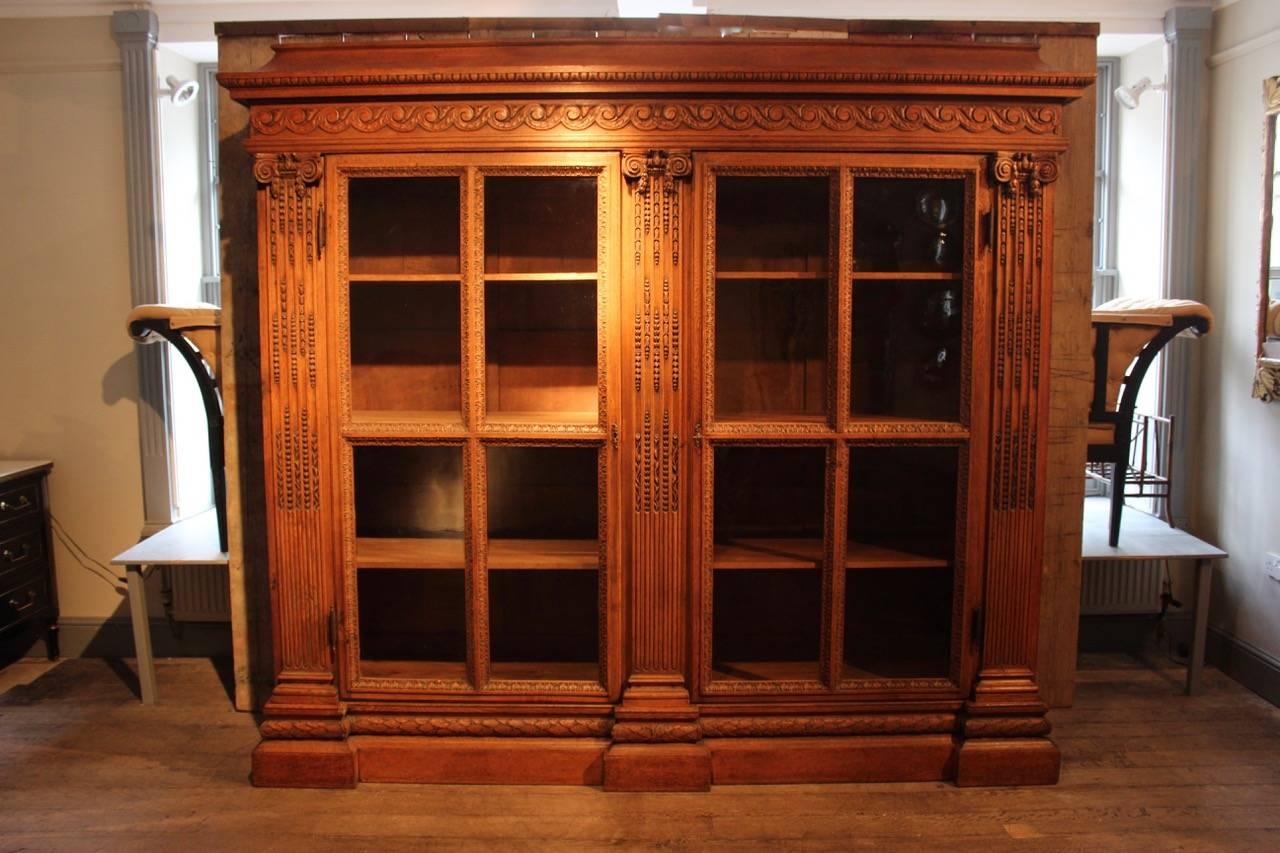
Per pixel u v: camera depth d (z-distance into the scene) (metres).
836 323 2.37
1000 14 3.47
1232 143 3.23
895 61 2.30
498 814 2.33
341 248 2.35
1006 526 2.41
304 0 3.47
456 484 2.71
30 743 2.75
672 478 2.37
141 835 2.24
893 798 2.40
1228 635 3.28
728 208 2.55
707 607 2.42
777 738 2.46
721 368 2.59
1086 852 2.17
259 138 2.30
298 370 2.37
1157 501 3.56
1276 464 3.04
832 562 2.42
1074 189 2.70
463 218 2.32
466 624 2.50
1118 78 3.77
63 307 3.47
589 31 2.46
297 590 2.43
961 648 2.45
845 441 2.39
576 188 2.52
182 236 3.62
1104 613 3.50
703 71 2.22
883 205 2.49
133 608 2.99
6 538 3.27
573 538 2.69
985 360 2.38
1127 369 3.17
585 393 2.61
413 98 2.28
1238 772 2.55
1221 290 3.30
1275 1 3.02
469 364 2.37
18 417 3.52
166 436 3.49
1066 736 2.76
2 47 3.39
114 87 3.39
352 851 2.18
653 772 2.41
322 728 2.44
